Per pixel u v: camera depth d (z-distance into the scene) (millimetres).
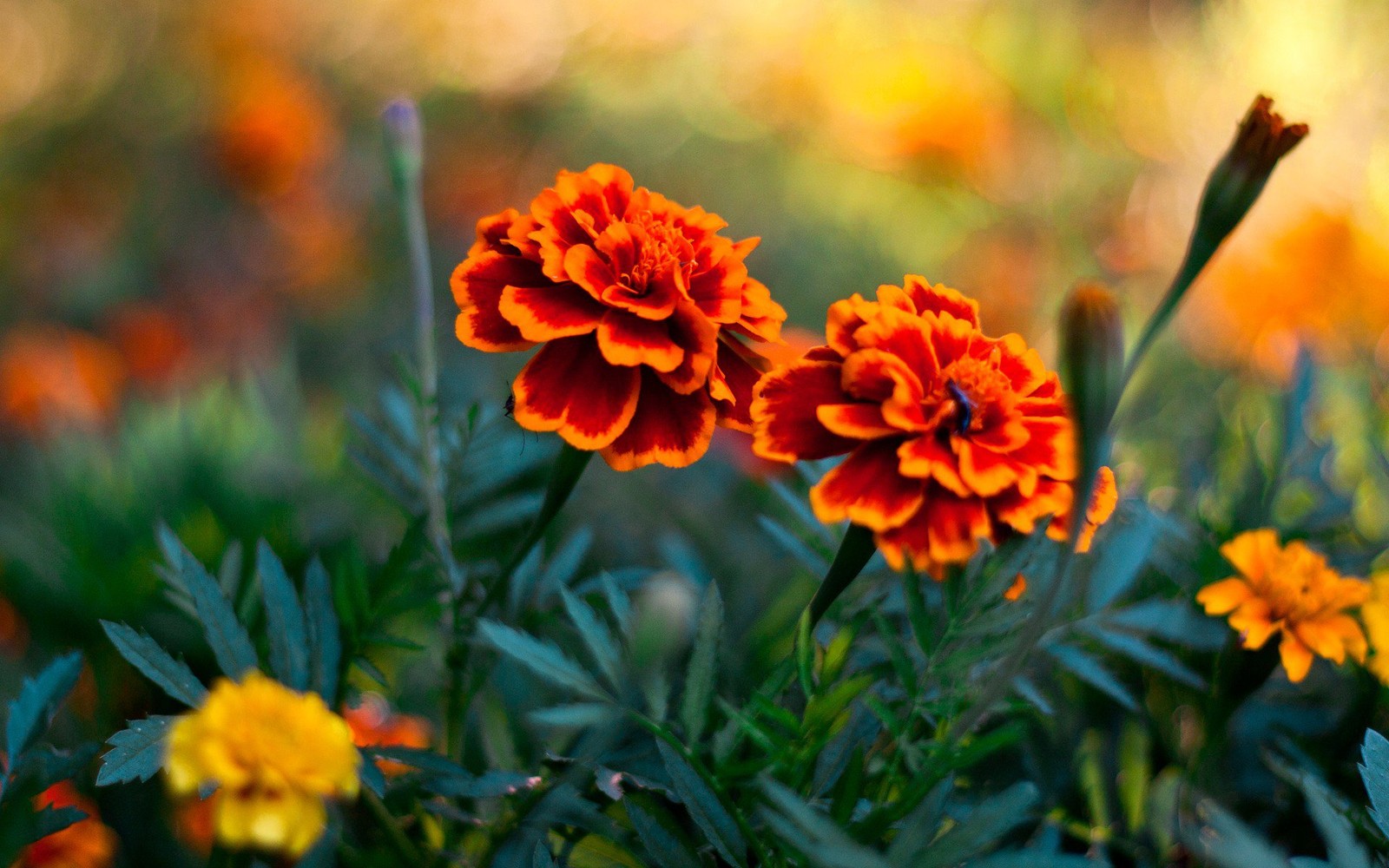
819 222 1357
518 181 1533
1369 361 700
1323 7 1172
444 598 486
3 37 1749
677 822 438
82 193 1495
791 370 446
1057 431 439
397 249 1360
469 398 593
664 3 1820
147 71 1733
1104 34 1488
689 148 1604
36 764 428
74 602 562
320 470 656
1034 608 438
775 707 424
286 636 451
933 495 428
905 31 1513
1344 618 469
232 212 1359
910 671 436
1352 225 872
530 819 438
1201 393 805
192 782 391
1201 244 435
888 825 415
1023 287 1045
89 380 925
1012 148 1275
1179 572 527
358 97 1776
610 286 450
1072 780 483
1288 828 474
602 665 430
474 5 1882
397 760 440
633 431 450
